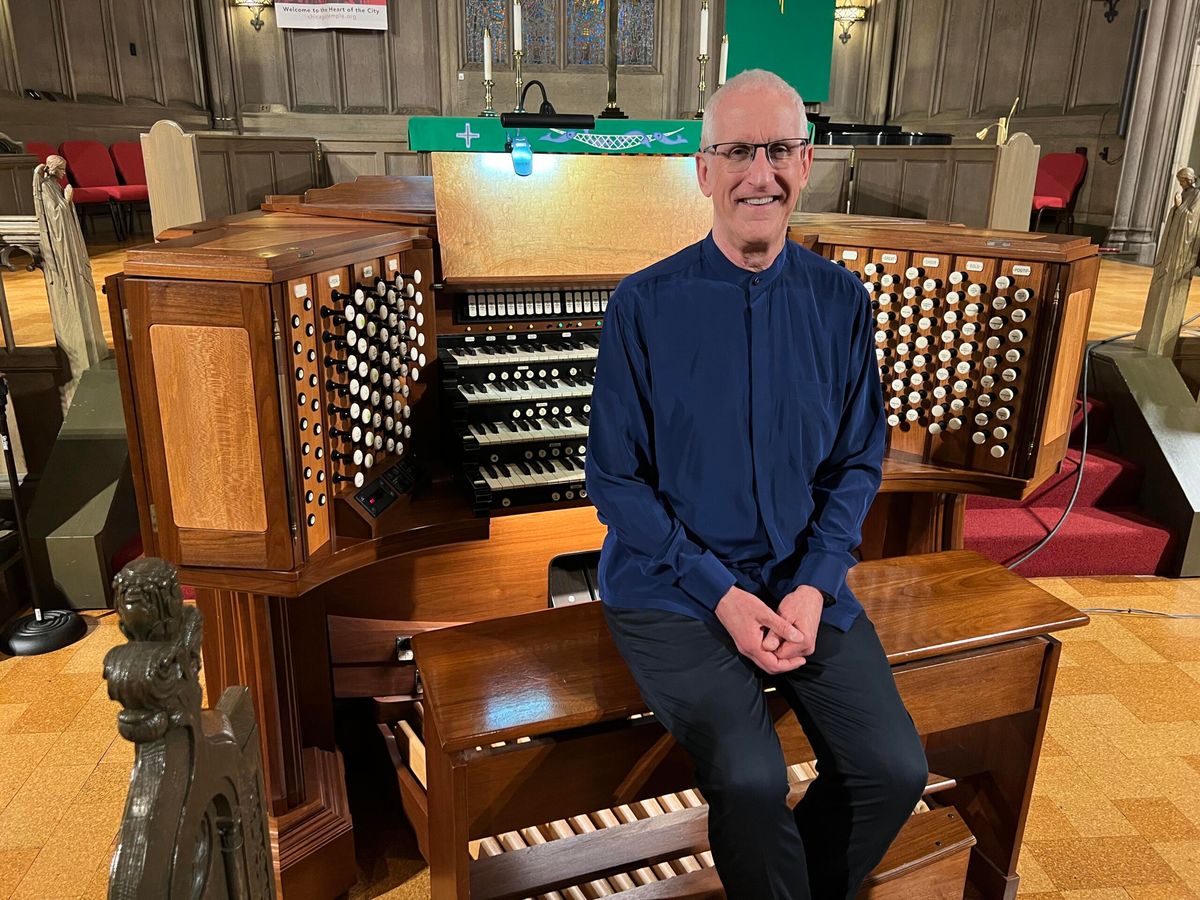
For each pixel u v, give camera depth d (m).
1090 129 8.46
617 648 1.79
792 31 4.22
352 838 2.09
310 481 1.80
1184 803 2.39
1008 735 2.01
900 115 10.38
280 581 1.78
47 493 3.37
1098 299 5.79
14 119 7.88
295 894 1.99
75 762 2.47
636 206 2.49
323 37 9.03
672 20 8.91
